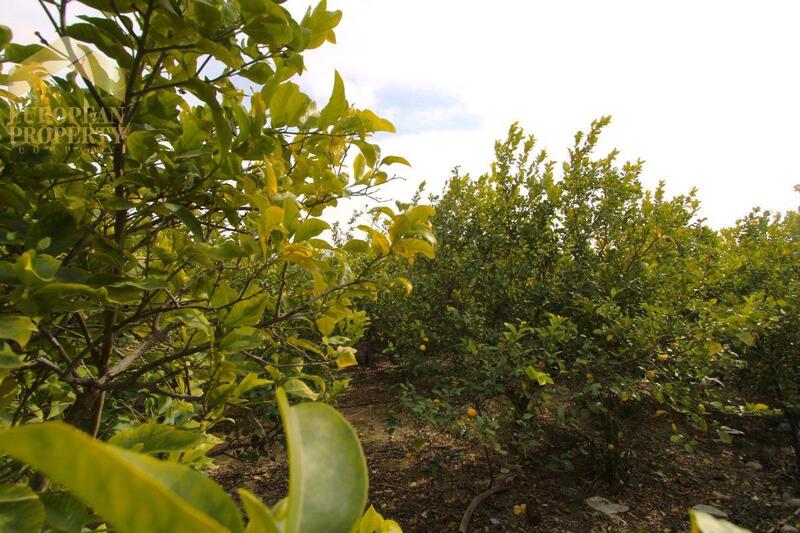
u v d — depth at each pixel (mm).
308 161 1505
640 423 4672
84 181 1312
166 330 1539
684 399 3695
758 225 8992
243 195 1372
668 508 3930
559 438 4738
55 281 859
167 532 248
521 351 3719
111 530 853
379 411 5832
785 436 5301
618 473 4164
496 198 6016
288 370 2574
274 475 4164
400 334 5820
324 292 1432
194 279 1420
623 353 3969
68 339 1595
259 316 1377
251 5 1113
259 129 1321
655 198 6324
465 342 4152
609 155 5773
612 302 4125
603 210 5684
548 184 5777
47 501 750
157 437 983
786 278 5742
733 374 5242
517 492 4102
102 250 1137
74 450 236
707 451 5027
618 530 3600
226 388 1429
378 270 1543
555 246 5527
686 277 4258
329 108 1346
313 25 1315
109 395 1832
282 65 1314
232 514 345
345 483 407
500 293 5055
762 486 4316
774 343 4664
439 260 5598
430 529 3594
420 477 4336
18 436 233
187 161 1310
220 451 3176
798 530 3588
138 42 1059
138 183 1225
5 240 1006
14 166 1107
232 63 1084
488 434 3539
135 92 1140
